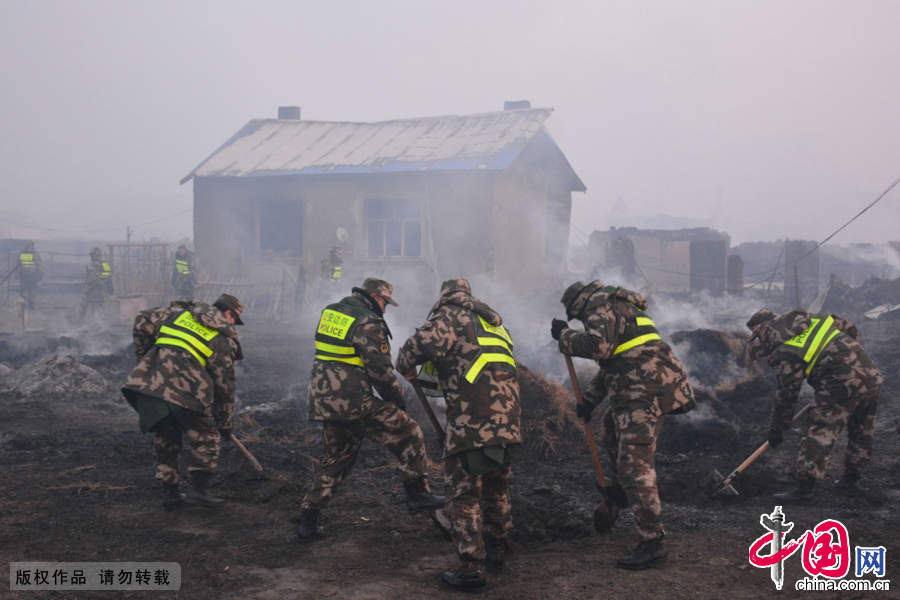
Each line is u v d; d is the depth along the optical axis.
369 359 4.05
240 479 5.24
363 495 5.09
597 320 3.86
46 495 5.04
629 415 3.86
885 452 6.16
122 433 7.00
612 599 3.33
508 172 17.34
